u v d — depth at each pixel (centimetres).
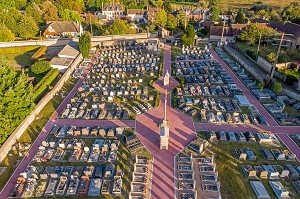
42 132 4606
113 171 3728
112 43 9362
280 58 7038
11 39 9319
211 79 6397
